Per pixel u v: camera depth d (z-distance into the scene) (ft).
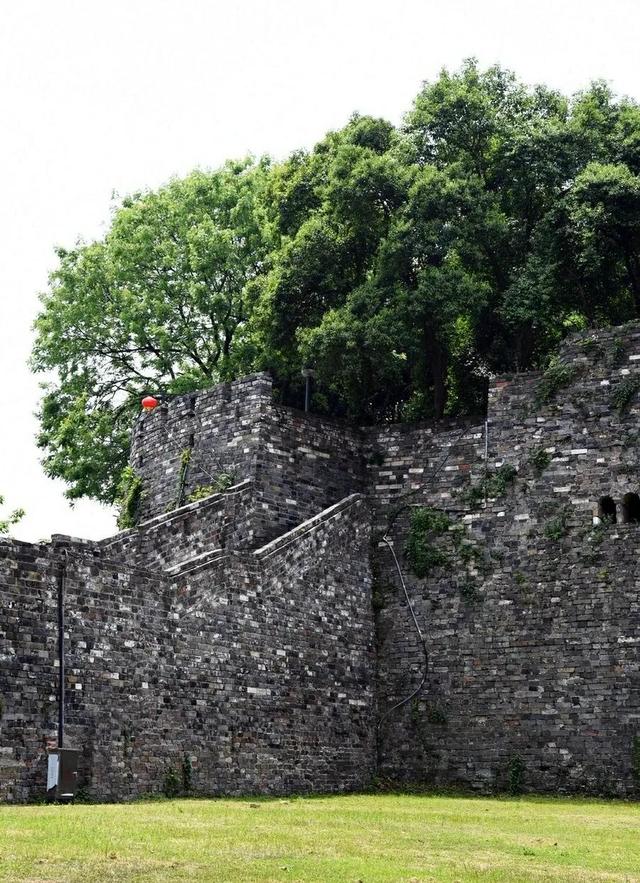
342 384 146.20
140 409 164.76
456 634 123.13
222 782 106.22
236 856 61.21
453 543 126.31
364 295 134.31
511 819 88.02
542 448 124.36
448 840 71.36
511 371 144.77
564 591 119.24
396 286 134.82
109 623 99.71
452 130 143.13
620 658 115.03
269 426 131.13
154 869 56.80
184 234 163.43
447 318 132.36
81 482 165.99
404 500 130.72
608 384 122.83
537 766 115.96
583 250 132.26
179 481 136.87
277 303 140.77
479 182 136.87
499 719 118.83
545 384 125.70
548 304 135.95
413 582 126.93
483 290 133.28
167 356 164.76
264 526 127.85
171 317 161.58
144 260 163.43
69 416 165.89
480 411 148.15
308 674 117.60
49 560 96.43
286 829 73.46
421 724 122.01
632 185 128.47
